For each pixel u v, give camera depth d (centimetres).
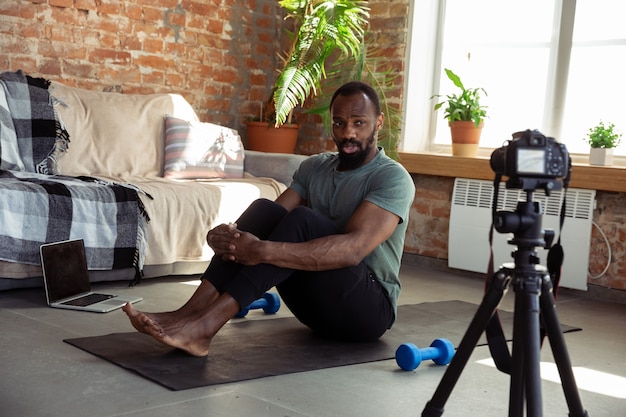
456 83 475
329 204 279
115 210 362
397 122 500
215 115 541
